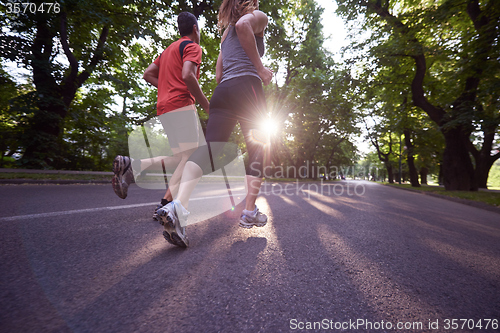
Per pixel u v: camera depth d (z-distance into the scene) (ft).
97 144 38.09
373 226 8.92
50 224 6.70
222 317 2.95
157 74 7.99
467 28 38.70
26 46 26.50
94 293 3.30
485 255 6.18
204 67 44.21
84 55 31.17
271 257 5.05
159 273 4.03
